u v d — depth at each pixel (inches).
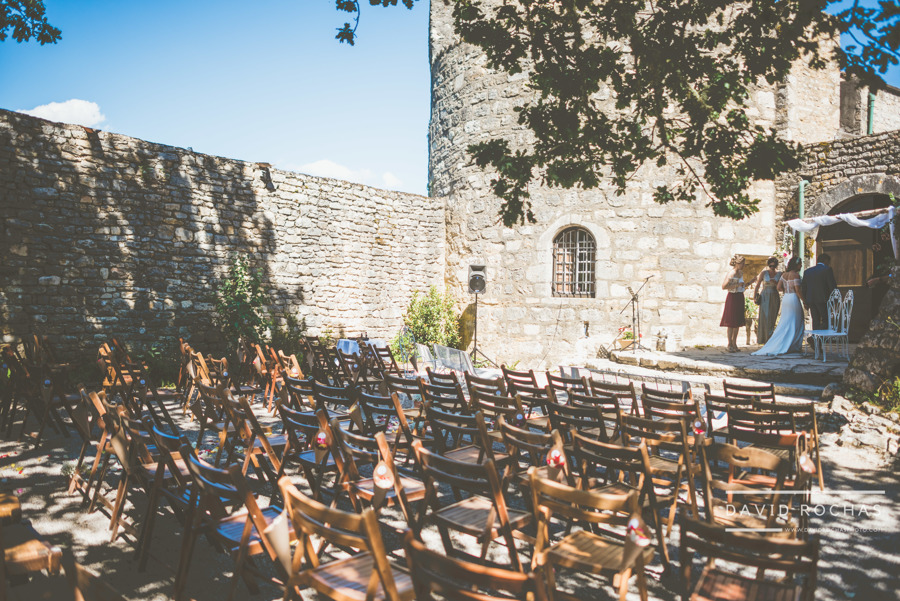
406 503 125.1
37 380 235.0
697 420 174.7
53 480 190.2
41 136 395.5
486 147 288.2
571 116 274.4
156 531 153.9
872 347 266.1
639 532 93.7
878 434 229.9
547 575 106.0
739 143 271.0
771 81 250.1
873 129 583.8
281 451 181.6
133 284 435.8
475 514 129.3
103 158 423.5
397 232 593.9
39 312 392.2
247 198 497.7
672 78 258.1
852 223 408.8
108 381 267.1
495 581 77.7
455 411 207.6
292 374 305.3
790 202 509.4
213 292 477.1
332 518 85.4
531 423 220.7
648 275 510.3
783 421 188.1
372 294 575.5
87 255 414.3
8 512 110.8
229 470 99.7
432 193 657.0
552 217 540.7
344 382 331.6
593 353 504.7
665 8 250.1
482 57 581.3
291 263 522.3
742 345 471.8
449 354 416.8
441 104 631.2
